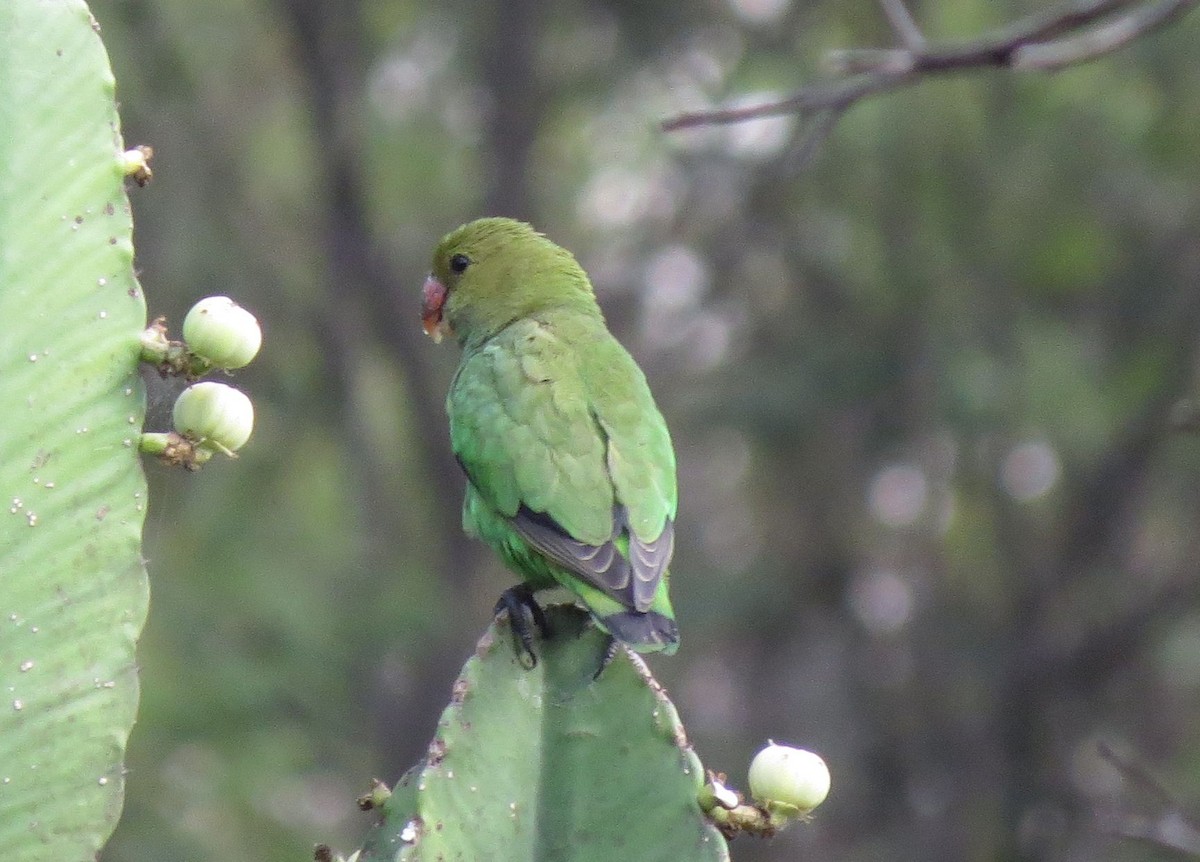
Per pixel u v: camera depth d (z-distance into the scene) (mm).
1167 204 16250
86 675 3611
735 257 17578
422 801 3729
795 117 15523
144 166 3766
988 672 17625
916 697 18141
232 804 15109
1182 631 18188
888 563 18562
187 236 17453
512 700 3908
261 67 18594
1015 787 17438
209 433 3736
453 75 19000
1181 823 7562
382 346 19469
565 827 3898
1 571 3551
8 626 3553
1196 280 16688
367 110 18828
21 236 3584
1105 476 17297
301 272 18828
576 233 18891
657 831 3898
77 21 3707
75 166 3658
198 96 17641
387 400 20438
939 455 17109
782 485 18500
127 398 3678
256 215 18625
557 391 5629
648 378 18031
